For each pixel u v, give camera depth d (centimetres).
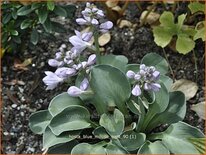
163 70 43
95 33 40
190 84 45
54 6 44
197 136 40
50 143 39
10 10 45
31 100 46
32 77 47
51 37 47
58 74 37
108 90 41
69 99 42
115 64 43
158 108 40
